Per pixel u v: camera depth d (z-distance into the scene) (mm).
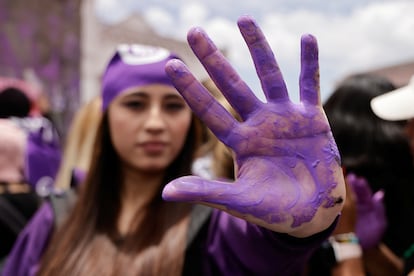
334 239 1171
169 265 897
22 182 1730
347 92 1333
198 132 1070
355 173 1255
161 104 988
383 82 1363
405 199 1256
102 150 1086
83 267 950
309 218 655
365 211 1191
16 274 1135
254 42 687
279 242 705
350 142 1276
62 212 1130
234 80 685
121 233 1018
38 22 4664
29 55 4602
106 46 5121
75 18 4945
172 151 996
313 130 679
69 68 4848
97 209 1047
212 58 682
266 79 688
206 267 904
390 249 1272
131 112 990
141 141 974
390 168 1251
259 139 675
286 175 665
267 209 645
